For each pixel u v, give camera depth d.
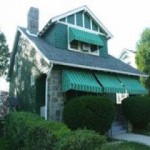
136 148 14.72
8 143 17.66
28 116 15.09
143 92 23.84
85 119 16.52
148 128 22.92
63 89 18.80
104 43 26.16
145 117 21.89
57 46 22.28
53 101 18.58
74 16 24.17
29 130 12.52
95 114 16.81
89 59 22.16
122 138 18.75
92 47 24.70
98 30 25.94
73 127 16.62
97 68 20.36
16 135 15.17
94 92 20.69
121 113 22.62
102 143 9.41
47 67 19.00
